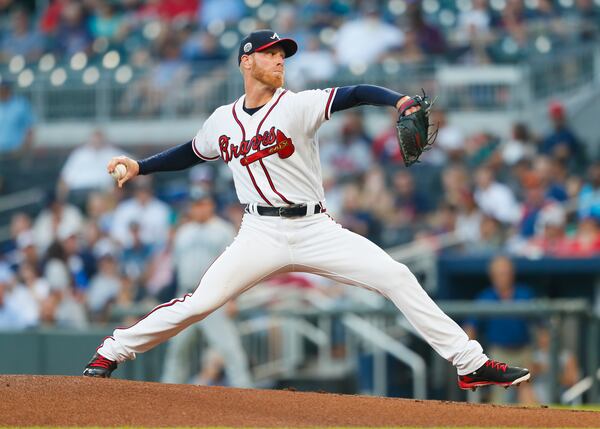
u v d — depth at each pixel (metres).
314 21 65.88
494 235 45.22
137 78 66.50
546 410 20.58
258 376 40.12
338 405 20.19
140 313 40.66
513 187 51.06
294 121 20.28
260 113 20.59
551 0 67.31
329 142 56.56
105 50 70.25
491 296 39.25
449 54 63.00
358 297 41.09
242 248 21.02
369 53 62.62
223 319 36.25
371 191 50.56
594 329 37.38
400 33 63.62
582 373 37.28
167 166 22.27
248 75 20.67
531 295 40.03
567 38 64.25
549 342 36.56
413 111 19.27
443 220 47.66
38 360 39.62
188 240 36.38
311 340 41.31
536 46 63.25
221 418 18.97
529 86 61.38
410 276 20.72
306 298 41.03
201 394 20.56
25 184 64.12
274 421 18.86
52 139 66.75
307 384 40.12
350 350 40.25
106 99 66.75
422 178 54.25
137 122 66.12
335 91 20.12
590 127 61.53
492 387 37.34
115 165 21.94
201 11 70.56
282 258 20.95
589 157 56.00
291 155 20.48
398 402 20.64
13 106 65.19
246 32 67.56
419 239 46.28
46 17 73.81
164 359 37.84
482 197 49.25
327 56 62.66
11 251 60.19
